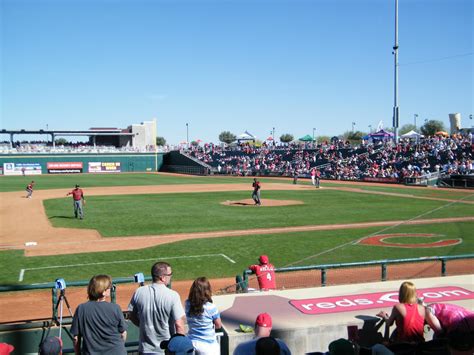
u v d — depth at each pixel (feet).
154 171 326.65
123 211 108.17
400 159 211.82
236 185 188.55
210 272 54.29
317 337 21.90
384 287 28.73
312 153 267.80
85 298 44.93
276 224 88.48
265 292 27.78
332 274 45.39
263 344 13.71
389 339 20.66
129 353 26.17
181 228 84.48
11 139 308.81
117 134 343.26
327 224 87.86
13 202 129.59
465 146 201.98
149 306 20.33
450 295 26.94
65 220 95.09
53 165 295.69
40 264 58.08
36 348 28.45
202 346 20.29
